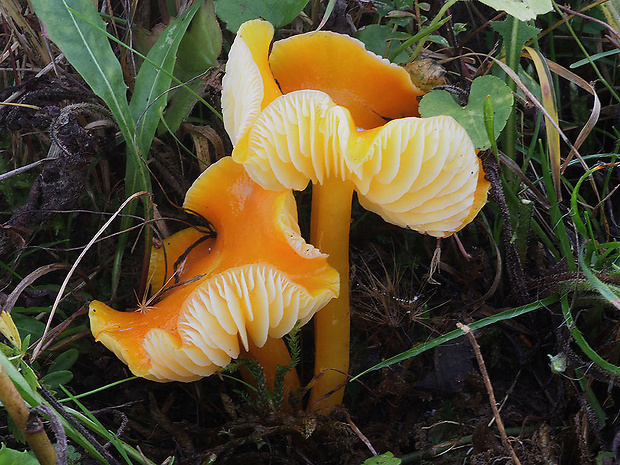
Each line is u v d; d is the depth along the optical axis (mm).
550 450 163
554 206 177
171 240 181
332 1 166
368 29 184
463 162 145
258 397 171
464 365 183
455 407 180
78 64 173
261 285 148
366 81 167
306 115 144
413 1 179
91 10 175
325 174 159
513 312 166
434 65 173
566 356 164
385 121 171
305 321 160
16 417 121
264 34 159
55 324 188
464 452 172
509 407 178
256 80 145
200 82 186
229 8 177
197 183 169
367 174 148
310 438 172
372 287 191
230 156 181
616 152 183
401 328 192
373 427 179
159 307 166
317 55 164
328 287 155
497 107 156
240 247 161
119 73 175
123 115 175
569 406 172
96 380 186
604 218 181
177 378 157
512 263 179
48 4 173
